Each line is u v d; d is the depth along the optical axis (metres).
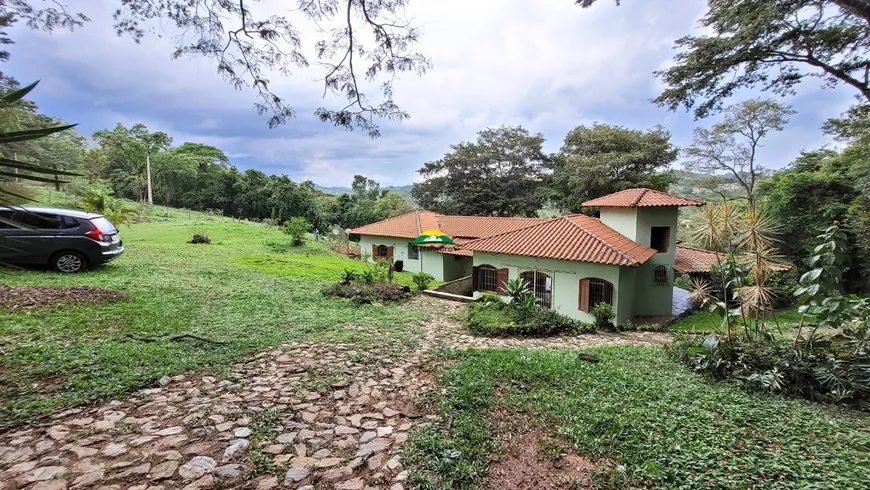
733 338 6.62
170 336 6.09
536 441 3.71
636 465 3.30
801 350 6.02
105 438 3.34
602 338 9.77
